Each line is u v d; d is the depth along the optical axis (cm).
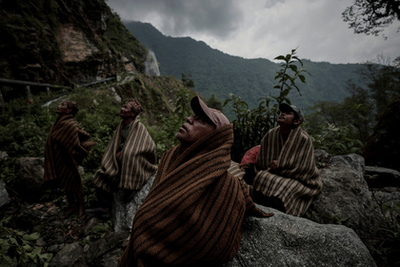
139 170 239
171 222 81
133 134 248
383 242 172
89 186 314
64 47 1600
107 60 1977
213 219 86
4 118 655
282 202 189
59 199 309
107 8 2291
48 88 1163
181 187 85
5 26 1070
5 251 189
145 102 2295
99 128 536
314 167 214
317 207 213
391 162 513
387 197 263
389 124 536
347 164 311
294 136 212
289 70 302
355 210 206
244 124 319
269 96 300
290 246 123
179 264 83
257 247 122
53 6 1573
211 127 93
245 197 120
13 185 323
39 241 236
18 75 1084
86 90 1270
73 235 244
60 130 254
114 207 254
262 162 232
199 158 87
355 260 117
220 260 93
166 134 450
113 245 208
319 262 118
